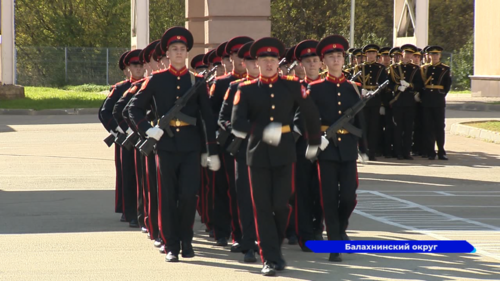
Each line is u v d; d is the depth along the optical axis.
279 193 16.73
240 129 16.62
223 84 19.59
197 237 20.89
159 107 18.14
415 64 36.88
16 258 17.86
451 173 32.72
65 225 21.92
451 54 104.62
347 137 17.95
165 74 18.25
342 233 18.30
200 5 41.88
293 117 17.77
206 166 18.84
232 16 39.31
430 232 20.67
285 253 18.67
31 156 37.28
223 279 16.02
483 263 17.36
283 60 20.55
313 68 19.28
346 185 17.84
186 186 17.84
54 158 36.62
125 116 19.14
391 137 37.84
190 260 17.92
